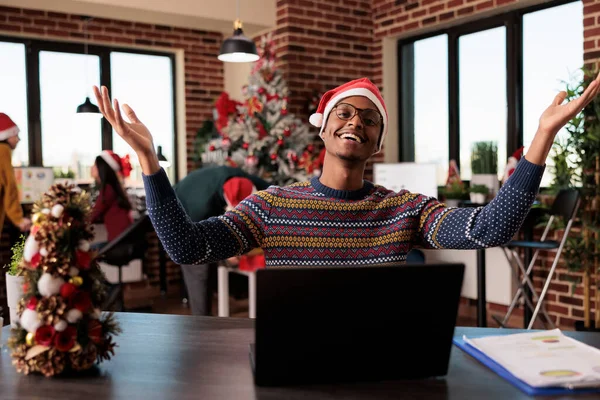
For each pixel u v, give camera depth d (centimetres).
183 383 102
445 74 538
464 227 135
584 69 378
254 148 483
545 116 122
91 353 107
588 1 400
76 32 544
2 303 500
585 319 396
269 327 96
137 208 551
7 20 512
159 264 597
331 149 147
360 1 573
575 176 392
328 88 557
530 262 437
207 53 617
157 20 536
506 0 460
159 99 608
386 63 572
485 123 504
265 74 496
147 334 132
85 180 567
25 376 107
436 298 100
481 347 117
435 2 515
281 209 144
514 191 126
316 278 95
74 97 562
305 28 543
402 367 102
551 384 97
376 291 97
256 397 95
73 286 107
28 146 541
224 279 405
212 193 382
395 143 579
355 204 145
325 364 100
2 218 434
